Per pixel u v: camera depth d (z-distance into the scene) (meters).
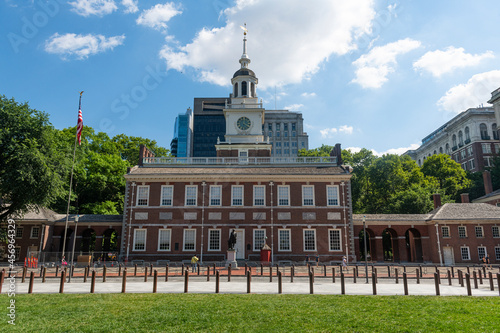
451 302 18.91
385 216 56.97
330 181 54.69
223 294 21.73
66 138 60.91
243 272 39.12
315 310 16.98
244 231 53.19
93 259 45.75
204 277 34.47
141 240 53.09
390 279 34.19
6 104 46.03
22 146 44.25
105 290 23.84
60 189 50.41
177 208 53.94
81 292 22.61
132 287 25.52
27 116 46.81
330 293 22.69
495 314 16.02
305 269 42.97
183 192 54.53
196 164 60.97
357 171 82.06
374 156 84.56
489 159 111.38
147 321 14.97
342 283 22.20
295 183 54.78
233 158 64.81
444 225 54.59
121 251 52.41
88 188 65.44
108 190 68.69
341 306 17.94
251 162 61.41
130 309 17.09
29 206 49.41
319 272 39.69
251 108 73.69
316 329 13.94
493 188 85.12
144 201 54.38
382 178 79.81
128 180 54.88
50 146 48.88
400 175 80.19
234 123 73.94
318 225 53.28
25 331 13.42
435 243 54.41
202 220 53.47
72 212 63.50
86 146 66.56
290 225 53.31
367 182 82.31
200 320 15.14
